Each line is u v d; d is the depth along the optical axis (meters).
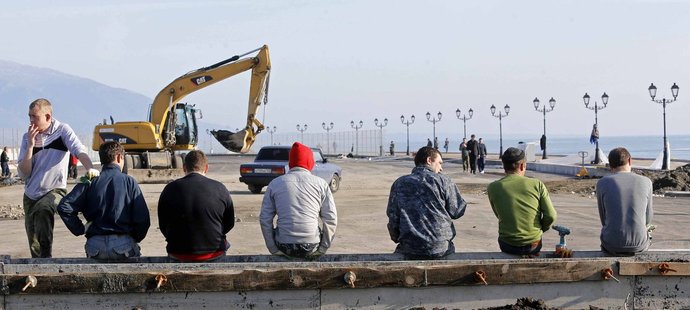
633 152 122.00
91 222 7.72
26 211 8.34
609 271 7.84
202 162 7.89
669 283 7.96
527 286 7.82
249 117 32.12
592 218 17.23
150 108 32.56
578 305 7.91
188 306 7.42
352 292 7.60
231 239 13.60
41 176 8.22
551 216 8.08
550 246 12.70
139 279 7.31
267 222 7.93
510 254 8.18
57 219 17.02
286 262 7.71
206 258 7.71
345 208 19.89
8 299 7.28
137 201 7.75
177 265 7.53
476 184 29.62
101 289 7.30
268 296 7.50
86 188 7.66
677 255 8.24
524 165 8.41
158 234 14.32
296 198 7.87
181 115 33.44
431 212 7.88
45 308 7.32
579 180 31.03
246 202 21.20
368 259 8.09
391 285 7.56
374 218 17.42
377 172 42.72
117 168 7.84
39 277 7.25
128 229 7.75
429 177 7.95
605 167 33.47
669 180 25.67
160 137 32.00
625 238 8.11
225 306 7.46
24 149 8.11
